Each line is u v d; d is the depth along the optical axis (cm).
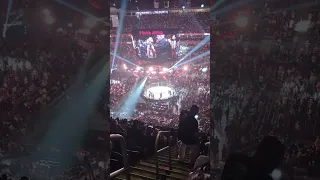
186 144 411
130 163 404
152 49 1534
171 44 1510
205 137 452
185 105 1448
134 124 482
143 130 526
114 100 1568
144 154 447
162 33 1497
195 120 404
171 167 418
